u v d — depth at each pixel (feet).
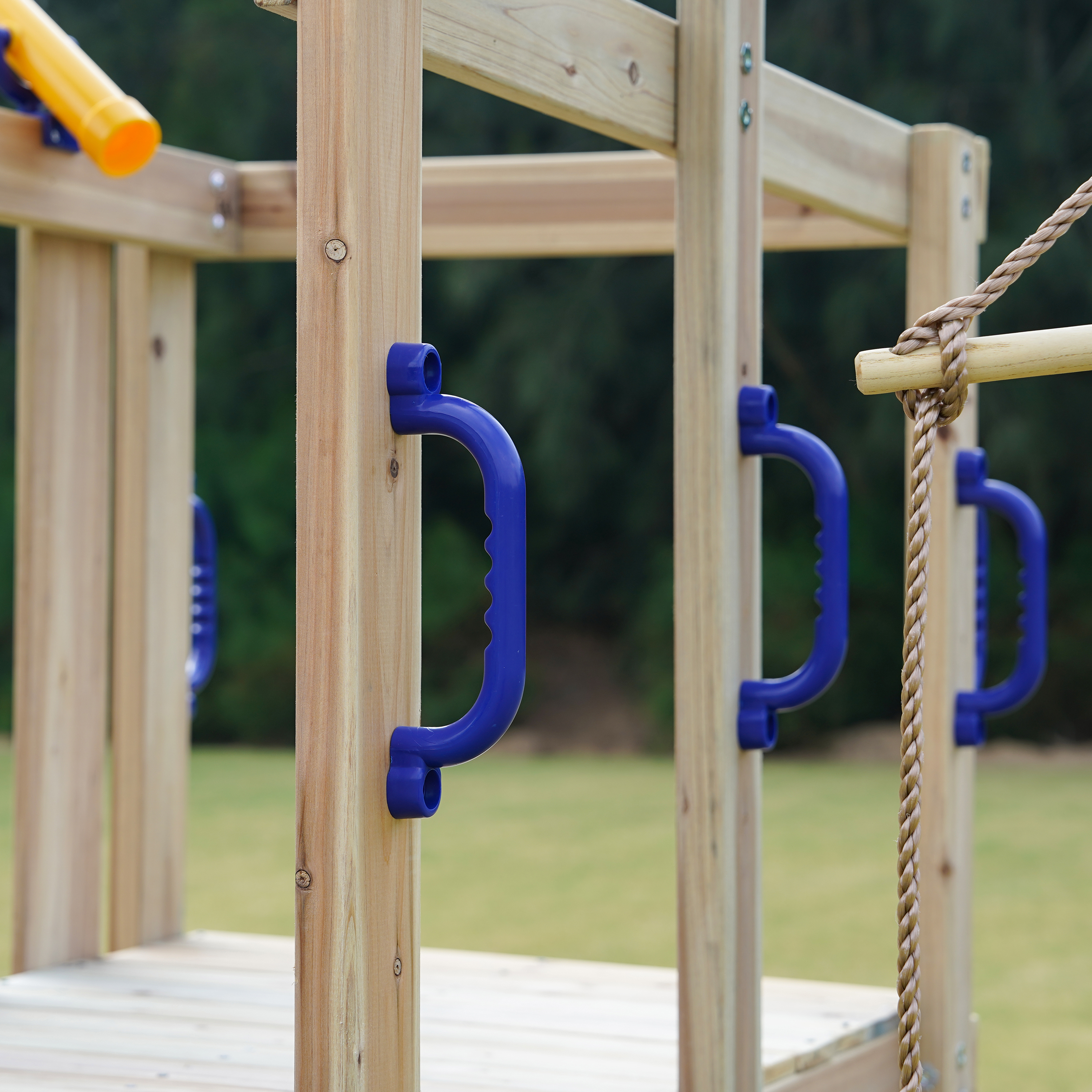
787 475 53.16
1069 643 50.03
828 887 31.09
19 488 14.07
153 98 59.98
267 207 15.47
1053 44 53.06
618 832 37.32
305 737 6.53
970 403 13.55
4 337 59.31
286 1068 11.05
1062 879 31.35
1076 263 48.29
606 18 8.84
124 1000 12.94
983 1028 22.79
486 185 15.02
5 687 55.57
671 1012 12.84
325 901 6.49
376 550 6.79
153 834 15.16
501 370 55.01
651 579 55.93
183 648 15.48
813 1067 11.52
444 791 43.78
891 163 12.92
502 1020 12.58
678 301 9.60
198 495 55.83
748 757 9.78
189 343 15.55
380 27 6.73
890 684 51.34
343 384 6.52
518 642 6.65
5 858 35.91
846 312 50.67
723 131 9.50
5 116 12.74
